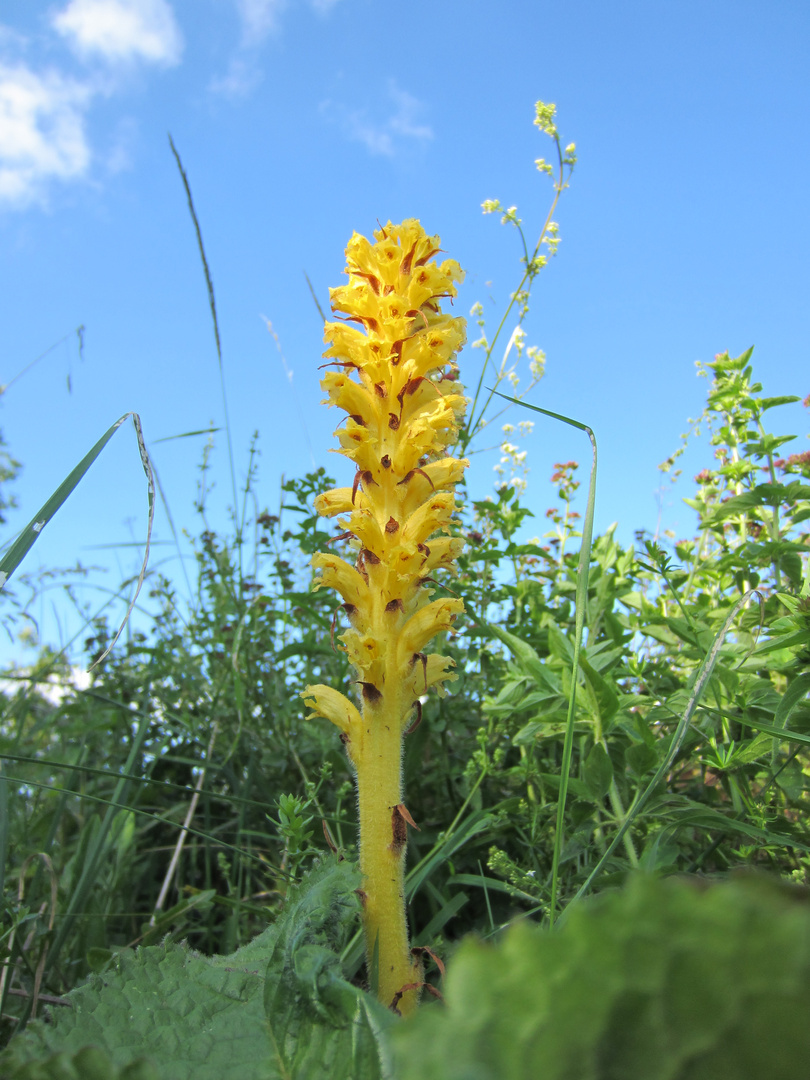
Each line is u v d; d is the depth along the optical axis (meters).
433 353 0.26
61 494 0.28
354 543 0.29
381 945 0.22
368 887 0.23
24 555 0.27
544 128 0.63
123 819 0.46
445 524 0.26
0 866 0.34
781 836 0.32
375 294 0.27
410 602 0.25
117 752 0.60
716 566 0.54
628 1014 0.09
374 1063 0.16
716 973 0.09
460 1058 0.09
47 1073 0.13
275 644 0.63
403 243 0.27
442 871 0.45
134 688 0.63
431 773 0.52
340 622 0.56
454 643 0.55
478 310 0.66
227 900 0.40
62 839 0.53
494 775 0.44
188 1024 0.20
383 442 0.26
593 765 0.36
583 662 0.37
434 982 0.33
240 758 0.56
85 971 0.39
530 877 0.34
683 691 0.40
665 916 0.09
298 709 0.57
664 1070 0.09
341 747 0.51
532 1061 0.09
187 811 0.55
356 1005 0.18
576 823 0.37
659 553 0.43
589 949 0.09
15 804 0.49
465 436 0.53
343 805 0.49
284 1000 0.19
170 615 0.66
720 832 0.38
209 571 0.69
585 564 0.27
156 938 0.39
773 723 0.38
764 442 0.55
